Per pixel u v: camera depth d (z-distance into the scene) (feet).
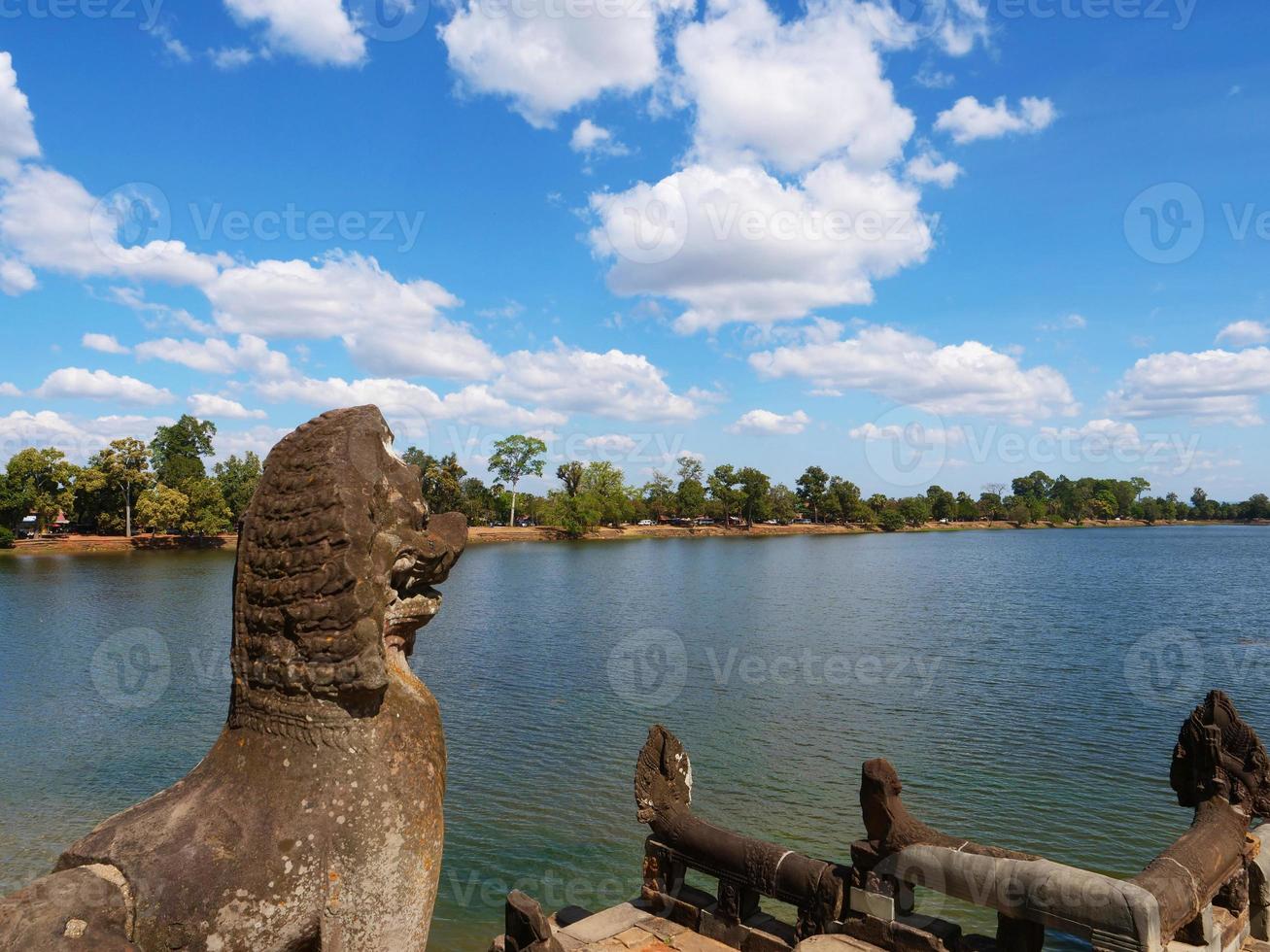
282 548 13.93
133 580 203.62
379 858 13.69
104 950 10.69
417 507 14.79
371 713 13.97
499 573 259.80
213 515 293.84
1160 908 15.93
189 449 335.06
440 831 14.89
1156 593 203.72
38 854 52.39
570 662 113.60
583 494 443.32
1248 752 20.53
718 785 62.69
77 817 58.49
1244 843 19.90
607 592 207.82
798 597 194.80
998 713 83.30
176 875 12.07
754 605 179.73
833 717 82.12
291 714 13.69
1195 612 165.99
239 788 13.46
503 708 86.17
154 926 11.73
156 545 292.20
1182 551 381.81
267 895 12.64
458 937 41.42
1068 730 77.05
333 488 13.65
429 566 14.88
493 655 119.34
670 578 244.22
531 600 189.06
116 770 68.28
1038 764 66.95
